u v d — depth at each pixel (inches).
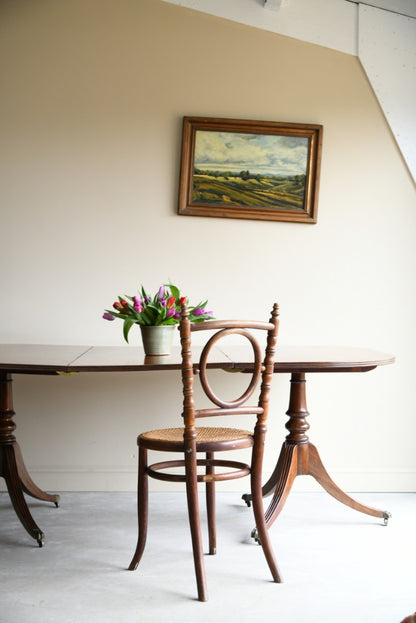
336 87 150.2
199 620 82.7
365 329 150.3
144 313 114.0
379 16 148.6
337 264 149.9
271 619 83.3
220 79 147.7
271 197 147.3
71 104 144.9
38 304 144.3
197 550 90.0
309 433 148.9
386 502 140.1
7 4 143.7
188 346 90.5
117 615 83.9
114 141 145.6
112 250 145.6
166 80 146.6
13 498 113.0
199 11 143.3
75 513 127.8
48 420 144.2
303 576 97.6
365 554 107.4
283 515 129.2
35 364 98.1
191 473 91.1
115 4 146.0
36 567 100.0
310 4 146.7
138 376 145.6
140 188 146.0
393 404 150.4
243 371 114.4
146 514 99.9
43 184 144.4
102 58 145.5
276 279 148.6
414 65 149.9
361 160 150.6
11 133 143.8
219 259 147.5
